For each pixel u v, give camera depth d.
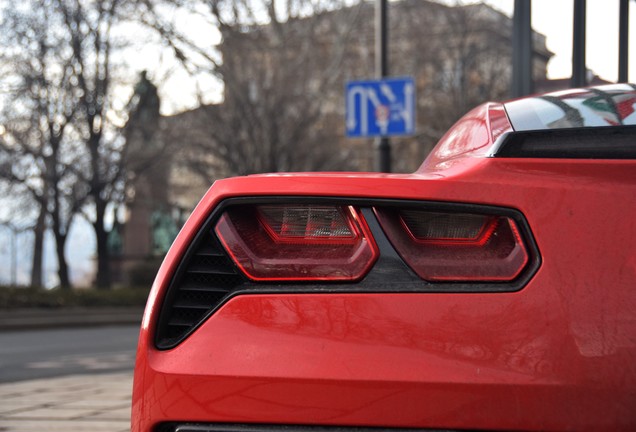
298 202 1.73
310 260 1.69
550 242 1.61
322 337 1.64
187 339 1.71
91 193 29.41
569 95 2.26
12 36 27.44
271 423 1.63
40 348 13.98
